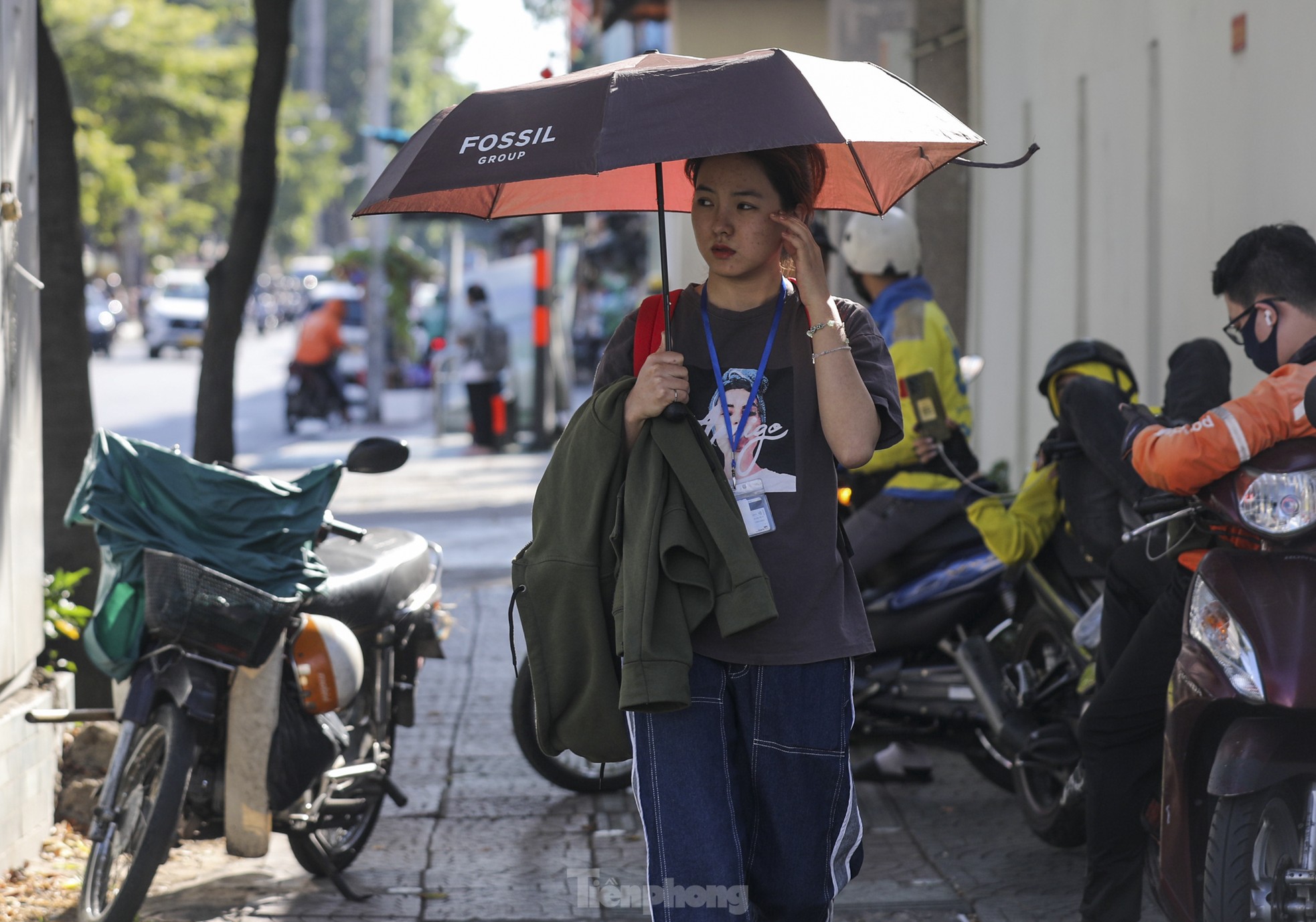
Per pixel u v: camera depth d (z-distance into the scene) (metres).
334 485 8.48
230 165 121.69
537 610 6.14
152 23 93.25
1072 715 9.34
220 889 9.35
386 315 47.75
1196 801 7.21
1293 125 10.10
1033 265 17.06
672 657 5.86
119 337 105.12
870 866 9.65
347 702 8.51
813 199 6.32
